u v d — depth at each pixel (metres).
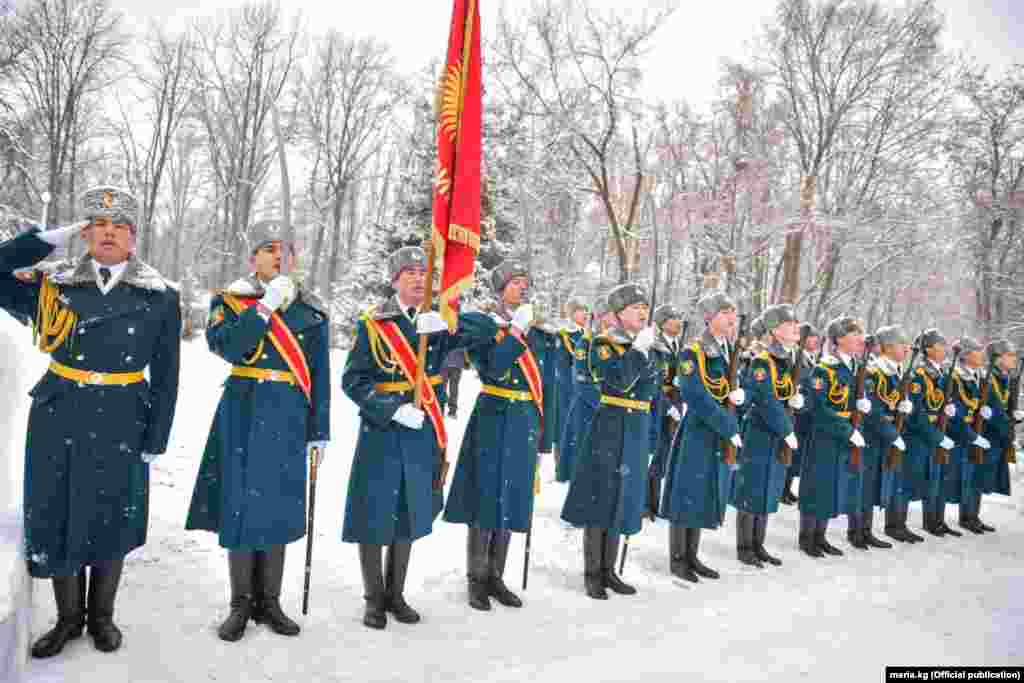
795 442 5.96
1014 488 10.45
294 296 3.92
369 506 4.02
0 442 3.50
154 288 3.45
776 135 22.66
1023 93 21.47
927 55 20.91
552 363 7.59
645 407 5.01
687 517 5.38
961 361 8.18
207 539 4.93
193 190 39.22
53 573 3.15
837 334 6.82
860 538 6.94
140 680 3.06
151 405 3.50
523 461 4.58
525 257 20.03
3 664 2.69
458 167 4.22
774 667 3.62
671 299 19.89
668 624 4.32
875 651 3.93
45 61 25.50
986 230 22.77
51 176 26.14
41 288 3.33
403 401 4.12
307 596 4.00
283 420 3.77
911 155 21.58
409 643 3.78
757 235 21.58
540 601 4.64
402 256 4.25
